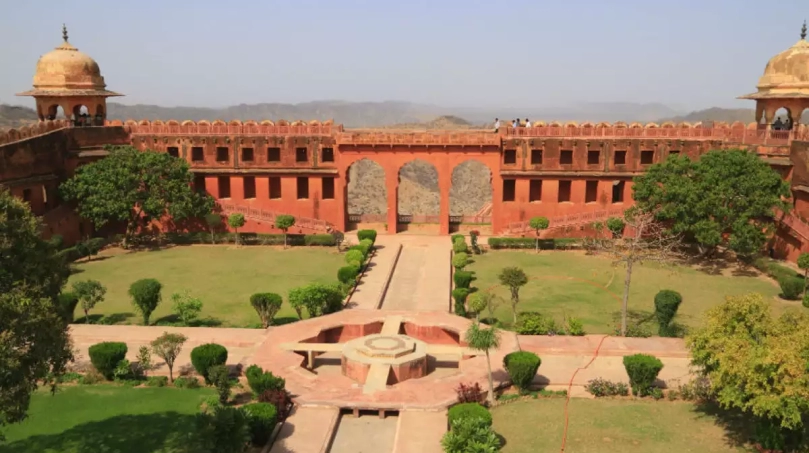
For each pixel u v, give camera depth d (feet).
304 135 167.53
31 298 47.57
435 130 193.67
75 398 72.54
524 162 163.32
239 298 113.91
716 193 128.77
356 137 164.45
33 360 47.73
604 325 100.37
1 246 46.78
